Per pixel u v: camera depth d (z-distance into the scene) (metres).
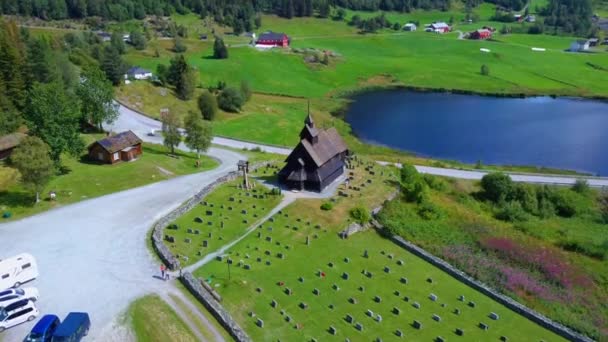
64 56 155.38
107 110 127.06
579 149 150.88
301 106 192.12
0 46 121.00
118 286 63.12
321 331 59.06
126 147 109.38
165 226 78.19
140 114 154.38
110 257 69.69
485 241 86.69
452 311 66.19
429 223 90.31
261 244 76.69
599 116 186.88
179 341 54.66
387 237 85.00
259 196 92.38
